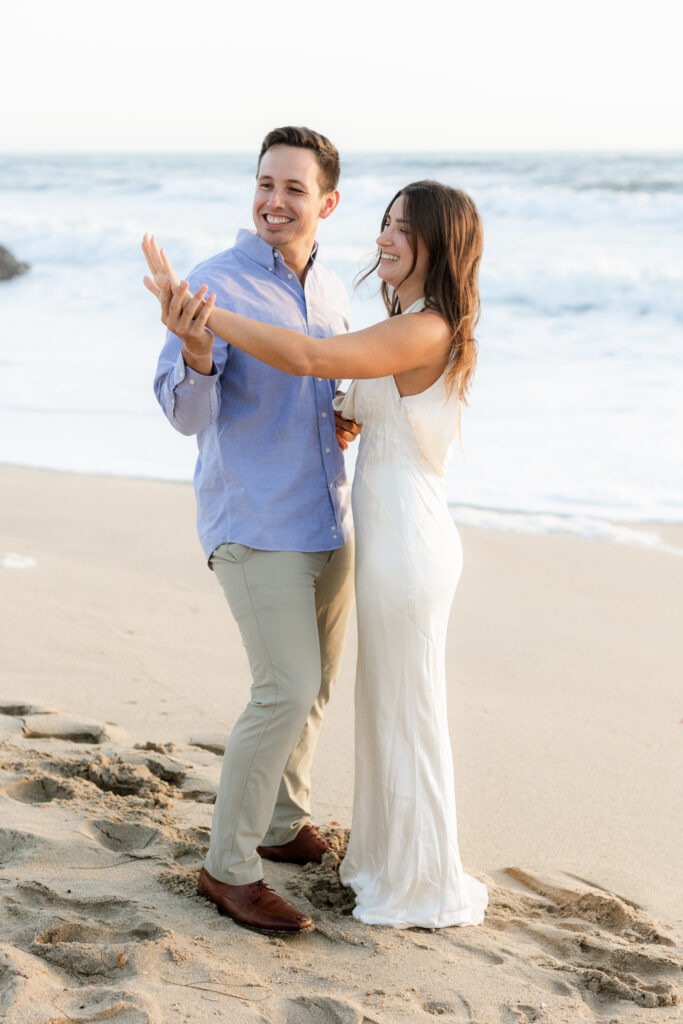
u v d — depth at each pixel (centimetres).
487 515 809
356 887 318
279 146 315
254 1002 258
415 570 306
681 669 550
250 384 305
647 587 669
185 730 441
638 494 847
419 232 304
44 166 6056
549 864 360
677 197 2297
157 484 882
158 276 266
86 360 1388
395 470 312
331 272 342
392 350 292
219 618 586
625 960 294
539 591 663
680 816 398
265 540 303
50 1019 239
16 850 323
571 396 1143
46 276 2208
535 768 435
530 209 2370
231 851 299
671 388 1163
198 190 3538
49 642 531
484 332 1485
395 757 310
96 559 684
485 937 303
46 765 386
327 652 341
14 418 1101
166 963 270
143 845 338
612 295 1623
